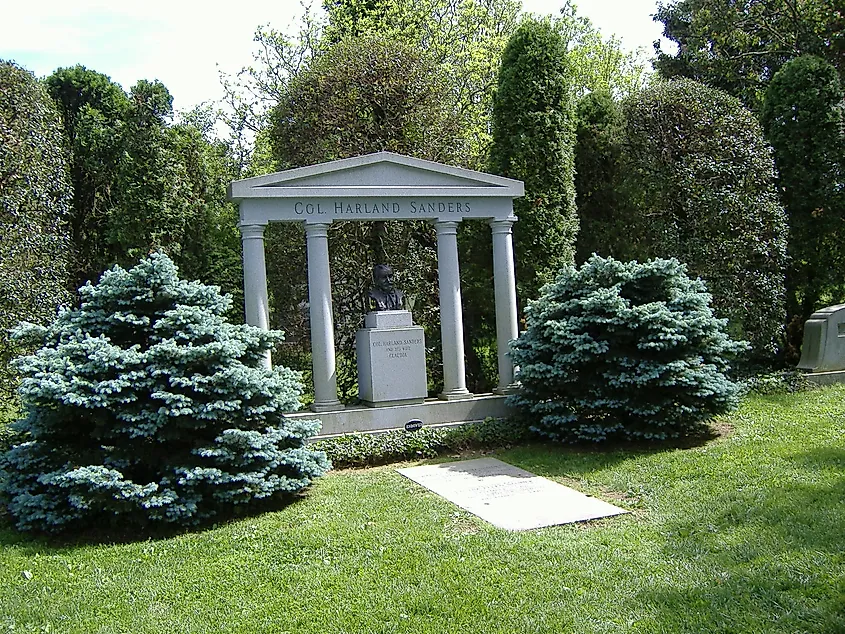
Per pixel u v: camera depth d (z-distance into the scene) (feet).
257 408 26.86
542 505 25.82
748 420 37.76
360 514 25.39
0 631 17.03
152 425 24.98
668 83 53.06
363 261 55.83
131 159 63.31
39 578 20.53
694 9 73.97
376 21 70.38
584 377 35.83
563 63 47.34
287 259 56.44
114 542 23.86
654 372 33.32
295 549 21.99
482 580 18.81
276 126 57.72
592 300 34.53
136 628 17.03
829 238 53.52
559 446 35.91
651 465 30.68
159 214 63.46
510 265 40.93
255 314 35.99
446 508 25.82
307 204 36.94
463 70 69.05
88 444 26.50
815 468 27.66
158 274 27.48
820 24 65.31
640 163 51.47
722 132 49.96
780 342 54.70
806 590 16.96
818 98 52.21
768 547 19.85
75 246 67.46
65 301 45.91
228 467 26.17
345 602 17.85
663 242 49.90
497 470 31.68
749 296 49.03
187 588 19.35
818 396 42.47
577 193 54.95
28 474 25.53
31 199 43.98
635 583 18.15
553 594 17.76
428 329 56.49
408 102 55.01
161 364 25.86
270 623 16.93
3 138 42.80
